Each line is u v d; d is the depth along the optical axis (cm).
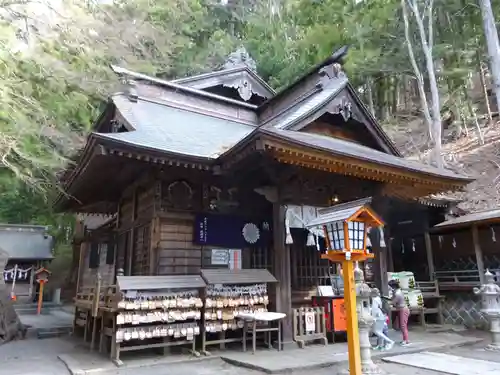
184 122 1047
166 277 649
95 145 653
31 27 1099
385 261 921
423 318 1013
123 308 588
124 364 591
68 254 2469
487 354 697
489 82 2675
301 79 1127
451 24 2017
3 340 939
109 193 1082
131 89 1073
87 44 1252
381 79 2520
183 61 2100
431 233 1188
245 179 835
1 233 2014
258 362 596
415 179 802
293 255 883
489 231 1048
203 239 787
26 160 1173
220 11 2594
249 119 1288
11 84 1087
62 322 1222
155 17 1984
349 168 720
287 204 794
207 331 664
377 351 693
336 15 2092
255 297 715
